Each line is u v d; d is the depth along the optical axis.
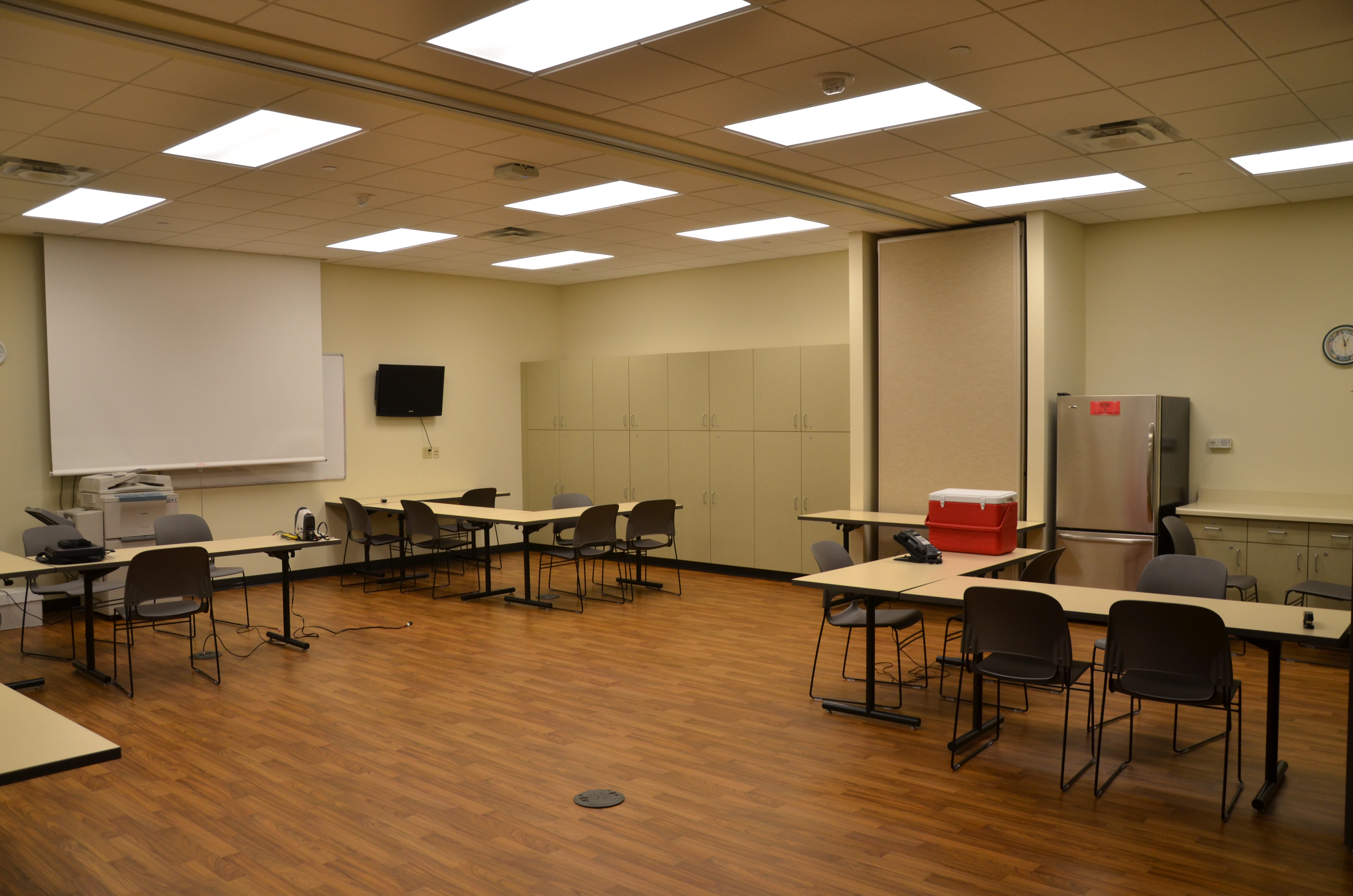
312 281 9.04
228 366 8.45
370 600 8.17
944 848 3.38
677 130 5.10
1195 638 3.53
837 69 4.17
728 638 6.71
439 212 6.96
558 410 10.74
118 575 7.29
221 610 7.76
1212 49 3.96
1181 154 5.58
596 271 10.20
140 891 3.11
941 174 6.07
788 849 3.38
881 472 8.02
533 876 3.18
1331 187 6.42
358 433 9.61
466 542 8.91
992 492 5.80
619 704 5.15
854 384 8.10
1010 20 3.65
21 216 6.75
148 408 7.96
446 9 3.49
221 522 8.59
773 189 6.30
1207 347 7.28
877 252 8.17
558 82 4.32
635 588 8.65
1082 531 7.02
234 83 4.13
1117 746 4.45
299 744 4.53
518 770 4.18
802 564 8.87
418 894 3.07
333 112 4.58
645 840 3.46
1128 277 7.62
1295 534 6.40
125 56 3.80
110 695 5.36
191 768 4.21
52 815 3.72
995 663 4.19
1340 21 3.67
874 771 4.15
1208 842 3.42
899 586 4.61
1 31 3.52
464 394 10.52
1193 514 6.79
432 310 10.20
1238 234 7.12
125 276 7.84
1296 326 6.91
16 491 7.45
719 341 9.97
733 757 4.32
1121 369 7.67
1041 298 7.16
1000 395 7.36
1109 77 4.29
